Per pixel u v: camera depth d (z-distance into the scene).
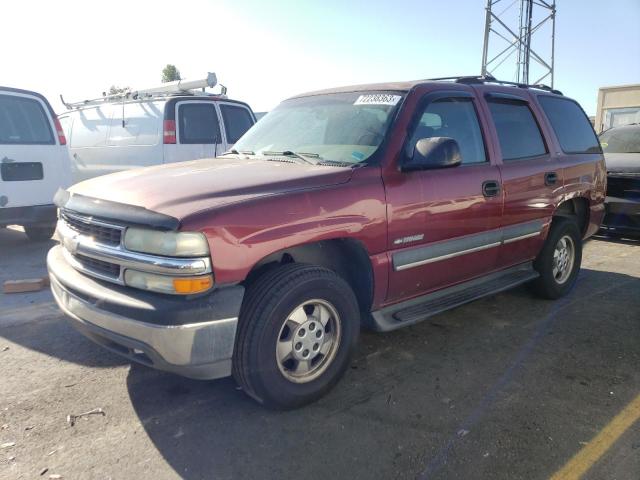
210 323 2.65
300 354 3.09
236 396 3.29
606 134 9.09
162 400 3.23
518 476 2.57
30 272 5.90
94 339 3.06
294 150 3.87
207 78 8.93
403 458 2.70
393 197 3.41
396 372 3.63
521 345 4.10
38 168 6.71
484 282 4.43
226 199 2.81
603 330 4.42
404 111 3.65
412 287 3.72
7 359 3.75
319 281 3.05
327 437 2.87
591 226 5.62
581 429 2.96
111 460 2.66
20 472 2.56
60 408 3.13
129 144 8.45
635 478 2.55
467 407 3.19
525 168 4.48
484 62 15.78
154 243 2.65
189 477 2.55
